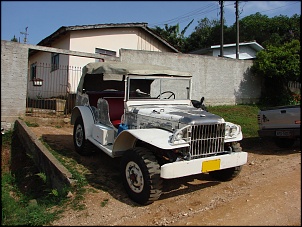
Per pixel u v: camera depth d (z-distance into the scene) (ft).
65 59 40.55
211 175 17.35
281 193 14.08
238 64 47.42
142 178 13.21
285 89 51.98
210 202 13.65
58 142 24.12
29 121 28.99
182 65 40.81
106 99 19.57
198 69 42.60
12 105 27.84
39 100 37.09
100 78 22.53
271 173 17.37
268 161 20.08
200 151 13.78
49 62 46.70
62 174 16.60
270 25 87.97
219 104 45.39
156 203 13.71
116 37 44.55
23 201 16.88
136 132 13.85
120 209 13.19
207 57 43.52
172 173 12.41
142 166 13.06
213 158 13.51
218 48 66.23
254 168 18.70
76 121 21.86
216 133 14.29
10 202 15.33
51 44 44.91
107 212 12.93
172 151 13.75
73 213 13.08
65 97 36.68
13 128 27.81
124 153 14.53
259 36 90.38
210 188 15.53
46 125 29.94
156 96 17.84
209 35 92.48
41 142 23.11
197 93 42.75
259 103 49.65
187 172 12.75
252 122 34.53
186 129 13.32
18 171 22.36
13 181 20.99
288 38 81.35
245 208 12.66
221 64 45.29
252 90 49.42
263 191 14.47
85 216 12.68
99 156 21.29
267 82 50.98
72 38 39.86
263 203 13.08
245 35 90.84
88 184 16.08
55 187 17.52
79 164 19.39
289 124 21.81
